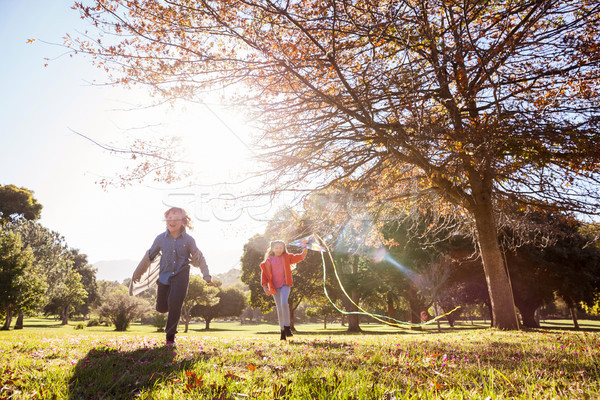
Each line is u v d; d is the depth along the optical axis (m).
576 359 3.58
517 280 26.17
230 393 2.15
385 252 27.08
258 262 39.66
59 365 3.16
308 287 35.94
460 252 24.89
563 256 24.58
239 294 72.19
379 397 2.16
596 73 8.75
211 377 2.60
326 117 8.81
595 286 25.59
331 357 3.76
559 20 8.92
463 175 9.19
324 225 11.08
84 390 2.35
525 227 12.01
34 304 32.84
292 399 2.05
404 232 24.55
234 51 7.70
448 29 7.76
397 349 4.67
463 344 5.58
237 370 3.00
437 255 24.92
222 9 6.85
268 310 41.81
